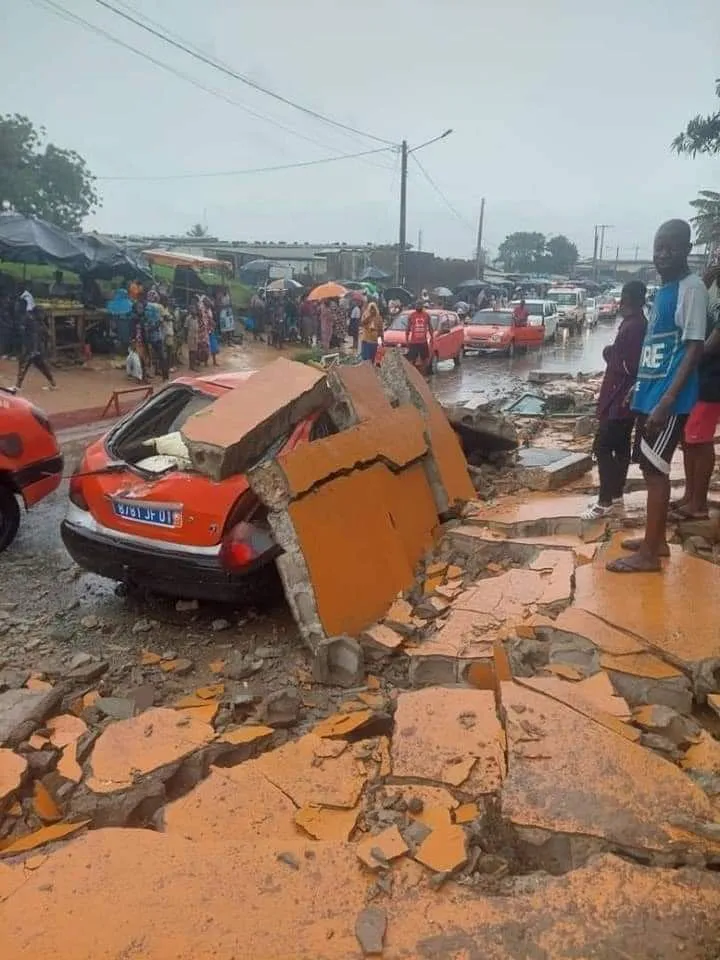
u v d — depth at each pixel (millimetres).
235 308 28703
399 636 4508
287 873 2662
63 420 13125
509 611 4598
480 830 2830
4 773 3307
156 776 3354
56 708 3994
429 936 2398
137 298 20219
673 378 4301
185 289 26703
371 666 4398
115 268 20250
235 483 4930
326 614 4477
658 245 4262
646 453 4496
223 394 6117
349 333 27797
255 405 5363
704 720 3619
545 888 2561
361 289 32969
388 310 30719
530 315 31609
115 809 3131
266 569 4969
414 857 2697
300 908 2520
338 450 5059
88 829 3055
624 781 3010
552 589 4738
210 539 4852
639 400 4527
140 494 5035
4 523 6551
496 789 3039
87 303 21203
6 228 18531
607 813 2848
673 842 2715
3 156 36875
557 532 5867
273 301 26875
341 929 2438
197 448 4938
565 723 3359
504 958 2316
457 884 2605
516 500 6703
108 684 4469
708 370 5359
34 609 5512
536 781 3012
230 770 3299
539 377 17375
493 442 8398
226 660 4742
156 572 5008
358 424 5582
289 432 5547
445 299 42875
